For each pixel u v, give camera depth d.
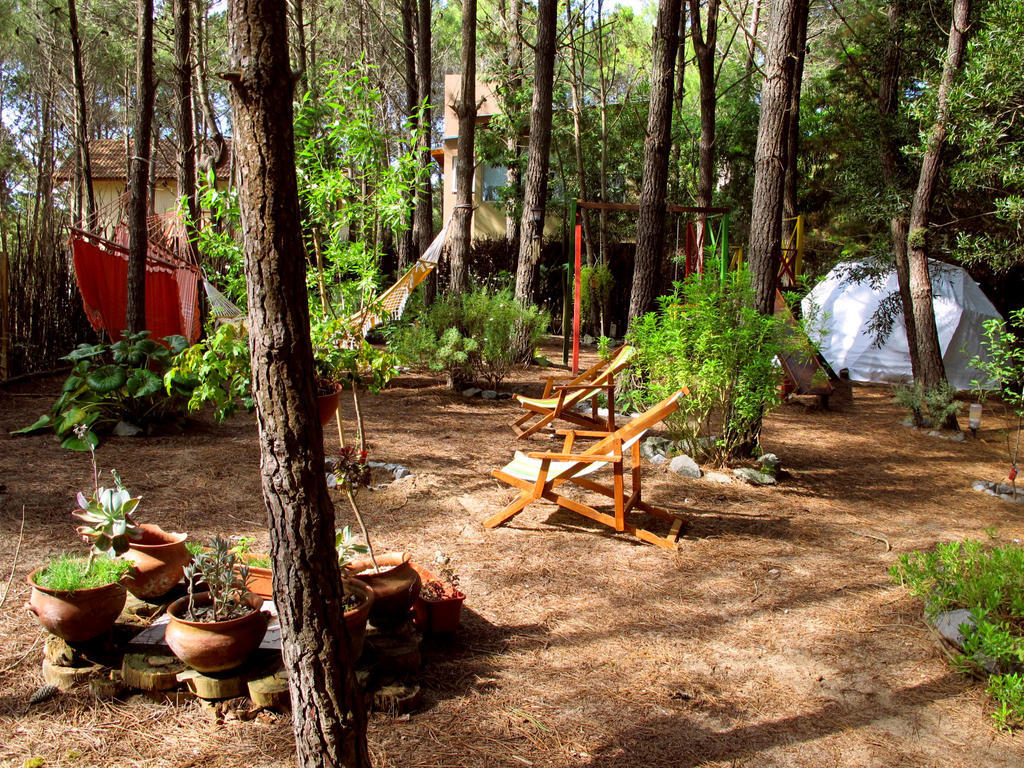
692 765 2.62
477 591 3.92
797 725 2.90
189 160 9.69
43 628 3.24
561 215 18.31
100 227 10.56
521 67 18.42
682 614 3.80
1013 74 7.16
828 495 6.12
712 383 6.18
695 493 5.84
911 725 2.93
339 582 1.92
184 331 10.19
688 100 23.33
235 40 1.70
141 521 4.52
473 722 2.78
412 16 13.70
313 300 3.77
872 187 10.54
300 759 1.95
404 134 4.06
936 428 8.94
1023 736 2.89
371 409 8.37
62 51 18.70
